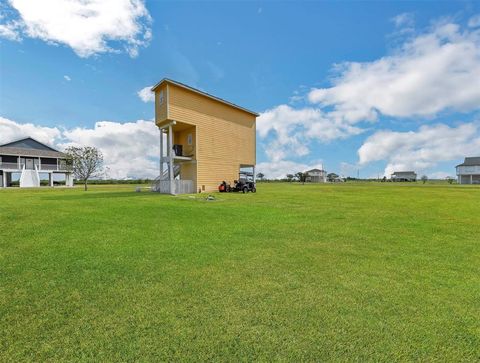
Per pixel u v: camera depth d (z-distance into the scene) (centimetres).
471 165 6178
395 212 1007
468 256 469
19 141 4397
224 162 2253
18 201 1264
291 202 1328
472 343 223
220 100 2169
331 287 333
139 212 920
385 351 211
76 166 2708
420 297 307
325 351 210
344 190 2570
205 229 668
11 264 409
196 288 327
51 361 197
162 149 2020
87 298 300
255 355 205
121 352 207
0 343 219
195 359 200
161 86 1878
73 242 536
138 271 383
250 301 294
